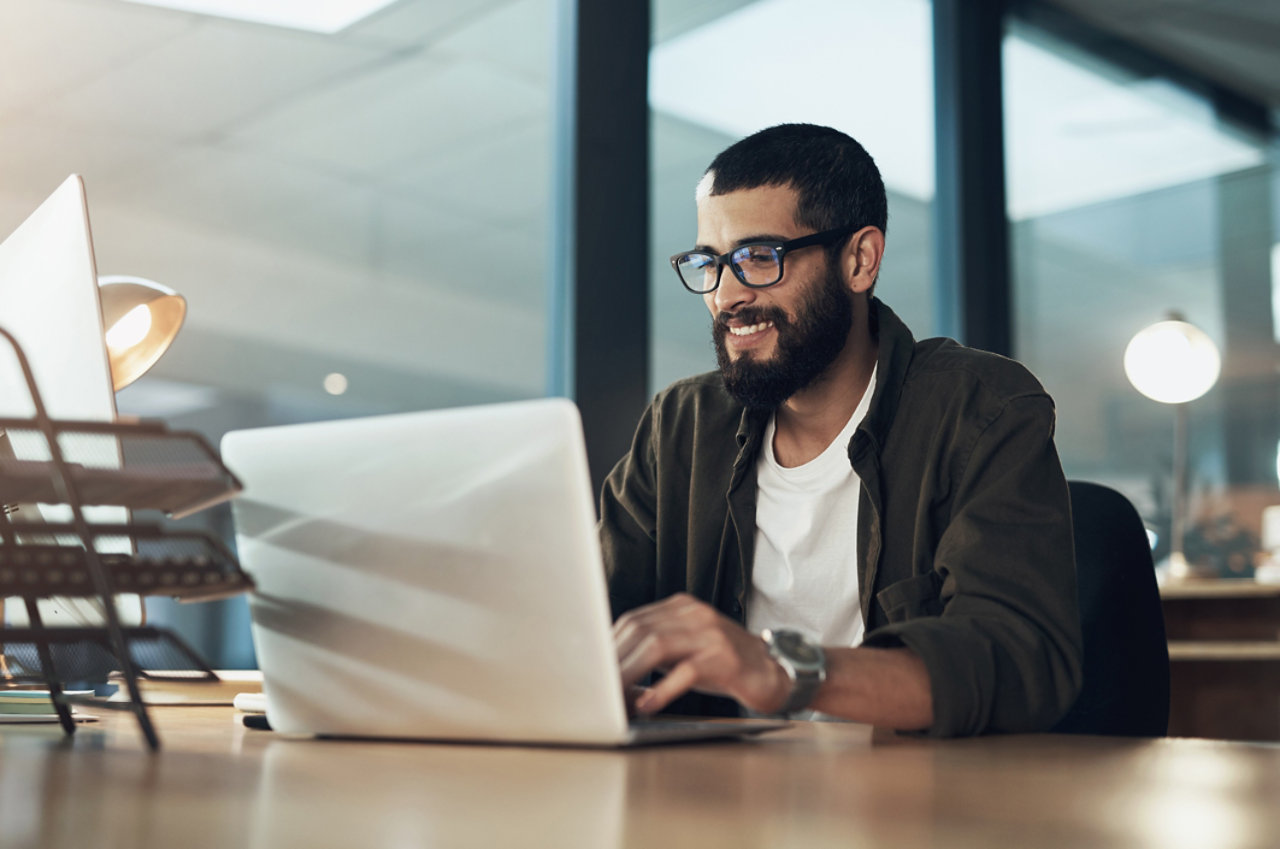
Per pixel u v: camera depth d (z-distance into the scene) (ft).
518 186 10.52
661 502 5.12
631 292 9.50
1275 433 13.78
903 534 4.37
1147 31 14.16
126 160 9.75
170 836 1.44
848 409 4.82
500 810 1.68
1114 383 13.66
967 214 13.02
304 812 1.64
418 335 10.51
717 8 11.06
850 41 12.27
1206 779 2.10
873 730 3.17
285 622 2.79
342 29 10.65
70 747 2.47
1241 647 11.08
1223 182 14.16
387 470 2.58
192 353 10.00
